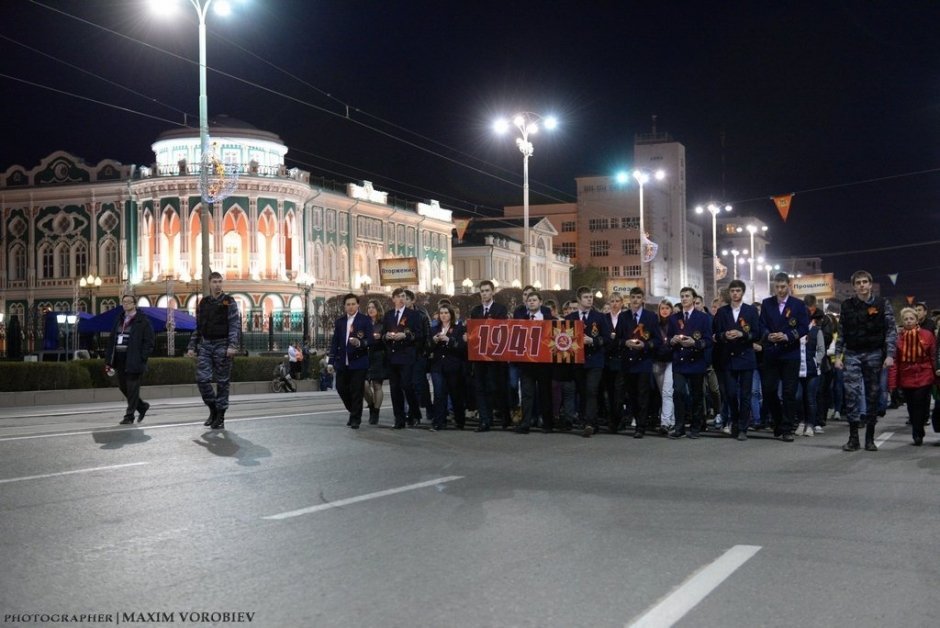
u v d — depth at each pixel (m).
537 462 10.33
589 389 13.29
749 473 9.59
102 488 8.48
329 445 11.67
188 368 27.47
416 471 9.59
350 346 13.82
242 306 55.41
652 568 5.75
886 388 18.03
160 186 56.31
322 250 61.75
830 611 4.92
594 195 117.69
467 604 5.02
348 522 7.07
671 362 13.47
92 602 5.08
